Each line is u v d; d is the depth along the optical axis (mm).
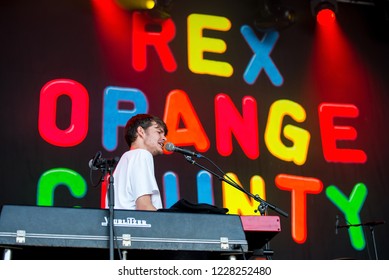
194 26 6480
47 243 2451
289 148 6297
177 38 6398
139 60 6195
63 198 5539
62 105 5816
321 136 6441
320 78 6684
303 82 6609
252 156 6164
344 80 6742
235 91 6371
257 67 6523
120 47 6188
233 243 2680
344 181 6328
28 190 5480
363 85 6781
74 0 6211
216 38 6516
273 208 3578
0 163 5488
